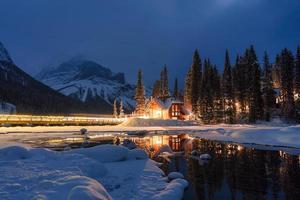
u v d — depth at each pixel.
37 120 54.00
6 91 150.62
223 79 73.94
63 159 14.43
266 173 16.19
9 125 49.88
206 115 71.56
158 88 113.38
